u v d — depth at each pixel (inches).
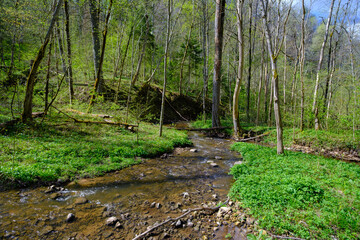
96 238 171.0
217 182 310.7
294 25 792.3
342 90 759.7
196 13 946.7
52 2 455.2
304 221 187.0
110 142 433.4
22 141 339.9
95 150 367.2
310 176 293.0
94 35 733.9
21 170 251.6
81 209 211.8
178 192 268.8
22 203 210.5
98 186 269.1
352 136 555.2
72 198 231.9
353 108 567.5
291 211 200.7
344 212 193.5
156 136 554.9
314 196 224.7
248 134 698.2
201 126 876.0
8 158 277.1
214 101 779.4
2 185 231.8
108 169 319.3
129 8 649.6
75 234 173.8
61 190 245.9
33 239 163.2
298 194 228.4
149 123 818.8
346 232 170.2
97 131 498.9
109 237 173.3
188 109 1253.7
